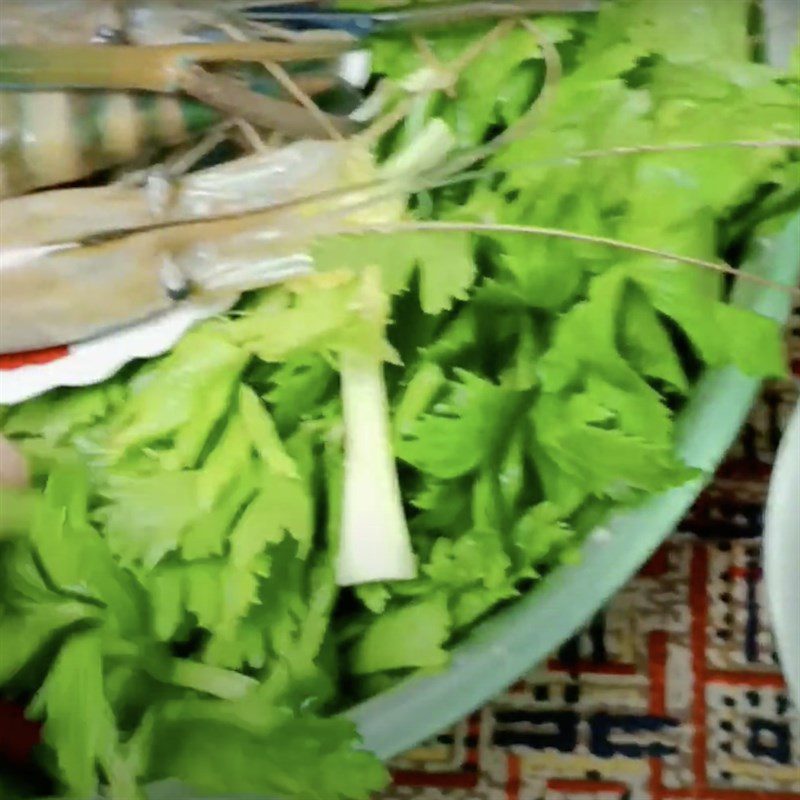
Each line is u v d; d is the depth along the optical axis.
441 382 0.46
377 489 0.46
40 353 0.48
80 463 0.47
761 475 0.54
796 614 0.46
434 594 0.46
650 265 0.46
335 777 0.44
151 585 0.45
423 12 0.50
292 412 0.47
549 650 0.45
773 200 0.48
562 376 0.46
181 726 0.44
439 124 0.48
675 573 0.53
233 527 0.46
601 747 0.52
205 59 0.48
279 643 0.45
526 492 0.47
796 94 0.48
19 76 0.48
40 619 0.45
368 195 0.47
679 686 0.53
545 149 0.47
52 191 0.48
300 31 0.50
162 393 0.46
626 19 0.50
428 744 0.53
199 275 0.47
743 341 0.46
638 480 0.45
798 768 0.52
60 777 0.45
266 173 0.48
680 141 0.47
